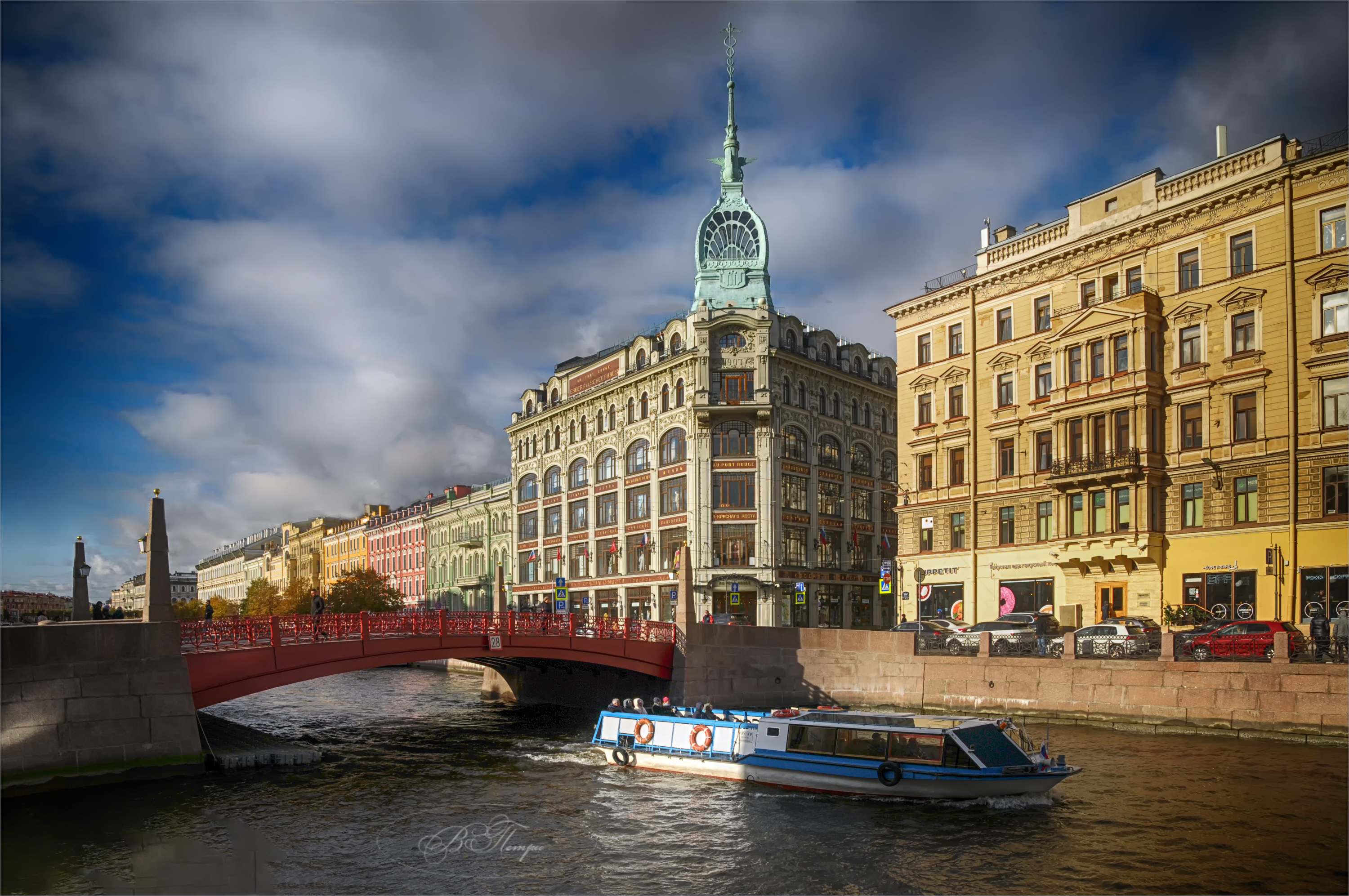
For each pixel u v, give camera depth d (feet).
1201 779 88.38
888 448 246.88
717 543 208.44
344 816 82.07
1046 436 157.89
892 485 245.24
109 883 63.52
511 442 287.07
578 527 251.60
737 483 210.18
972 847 72.33
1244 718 106.42
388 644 116.98
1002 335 166.81
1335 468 123.95
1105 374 146.72
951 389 174.70
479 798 89.61
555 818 82.28
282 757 103.35
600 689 158.92
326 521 467.93
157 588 95.25
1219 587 133.39
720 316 211.20
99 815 79.00
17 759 84.23
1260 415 131.64
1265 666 105.70
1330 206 126.52
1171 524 139.64
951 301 175.42
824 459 224.94
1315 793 82.58
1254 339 133.28
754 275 226.17
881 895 63.05
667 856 71.72
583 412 251.39
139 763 90.89
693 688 138.62
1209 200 138.00
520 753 114.62
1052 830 75.41
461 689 207.92
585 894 63.72
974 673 130.00
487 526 303.48
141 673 92.22
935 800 86.28
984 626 139.33
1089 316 149.07
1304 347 127.75
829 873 67.31
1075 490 149.18
